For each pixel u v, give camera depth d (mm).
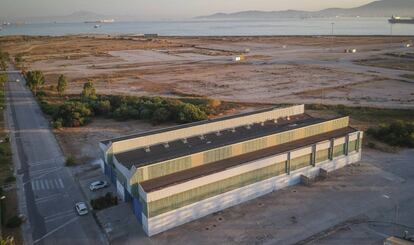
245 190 43656
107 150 45656
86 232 38219
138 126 73750
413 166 53781
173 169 40625
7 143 64312
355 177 50188
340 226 38812
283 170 47000
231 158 44906
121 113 78250
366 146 61875
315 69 139250
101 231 38406
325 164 51094
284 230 38125
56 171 52719
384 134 65375
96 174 51531
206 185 40281
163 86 112938
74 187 47875
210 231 38062
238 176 42719
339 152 52906
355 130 55375
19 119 80438
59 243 36375
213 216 40906
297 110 61406
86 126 74312
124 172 42031
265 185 45438
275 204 43344
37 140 66188
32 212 41875
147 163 40062
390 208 42344
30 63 168250
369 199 44344
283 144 49688
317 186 47750
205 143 48938
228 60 168500
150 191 36500
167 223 38219
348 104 89812
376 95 98125
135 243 36188
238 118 54844
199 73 135125
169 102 81250
